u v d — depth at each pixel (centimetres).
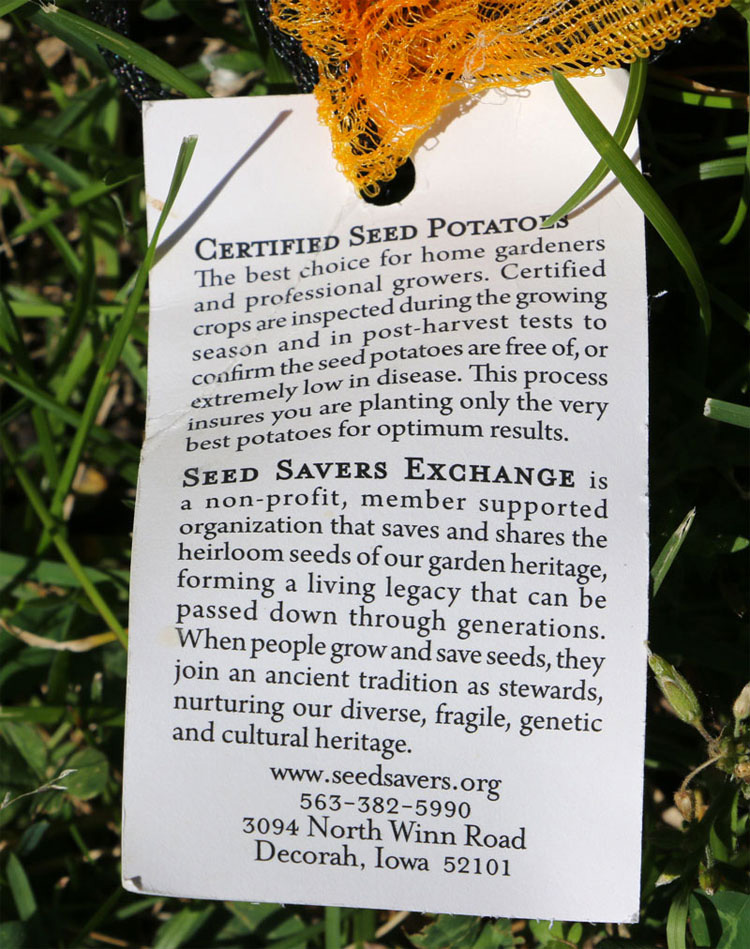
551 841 22
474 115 23
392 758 22
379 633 22
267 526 23
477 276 23
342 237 23
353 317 23
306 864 23
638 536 22
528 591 22
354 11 23
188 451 23
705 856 24
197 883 23
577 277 23
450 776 22
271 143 23
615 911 22
